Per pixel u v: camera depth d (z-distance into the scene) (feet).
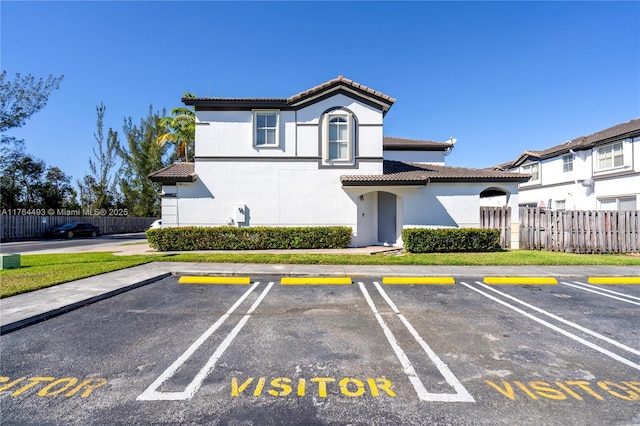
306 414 9.45
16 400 10.14
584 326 17.24
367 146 48.49
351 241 47.65
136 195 129.18
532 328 16.89
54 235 85.97
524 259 36.60
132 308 20.07
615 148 63.36
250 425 8.91
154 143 126.21
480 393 10.67
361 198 49.44
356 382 11.32
